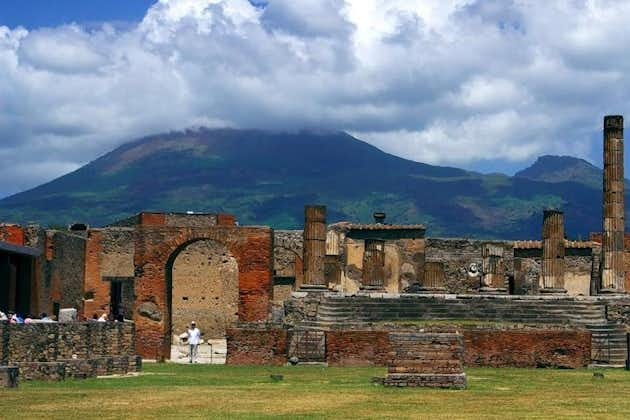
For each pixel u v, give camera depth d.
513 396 33.81
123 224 89.06
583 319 55.97
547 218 67.69
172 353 67.50
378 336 51.59
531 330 51.75
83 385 37.19
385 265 85.81
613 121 65.81
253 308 60.53
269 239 60.72
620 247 65.50
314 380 40.91
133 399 32.09
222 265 82.44
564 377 43.59
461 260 86.00
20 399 31.64
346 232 86.00
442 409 29.69
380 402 31.42
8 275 61.06
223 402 31.44
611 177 65.75
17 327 38.91
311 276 62.56
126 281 81.75
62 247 72.56
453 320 55.91
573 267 85.62
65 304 73.69
